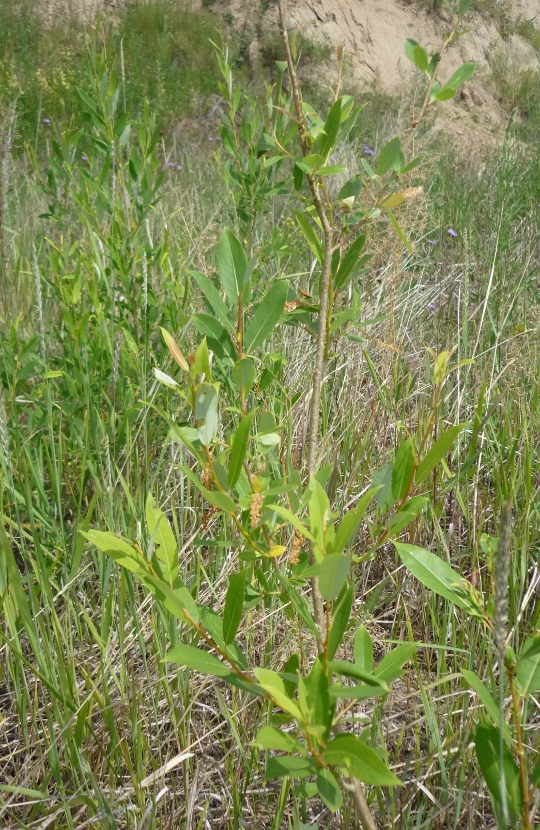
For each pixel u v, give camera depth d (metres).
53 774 0.77
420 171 1.39
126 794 0.74
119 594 0.91
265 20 5.60
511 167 2.21
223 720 0.89
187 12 5.43
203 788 0.82
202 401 0.47
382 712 0.80
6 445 1.00
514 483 1.10
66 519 1.15
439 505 1.13
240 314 0.56
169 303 1.21
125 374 1.20
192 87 4.35
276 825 0.70
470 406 1.37
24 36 4.32
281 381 1.26
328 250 0.60
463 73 0.61
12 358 1.09
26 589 1.03
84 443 1.11
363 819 0.56
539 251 2.03
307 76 5.21
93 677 0.89
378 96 5.05
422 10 6.80
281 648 0.88
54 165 1.31
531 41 7.36
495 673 0.80
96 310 1.17
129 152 1.30
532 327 1.52
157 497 1.16
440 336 1.65
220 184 2.56
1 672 0.93
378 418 1.33
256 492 0.53
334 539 0.47
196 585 0.89
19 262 1.48
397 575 1.08
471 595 0.57
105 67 1.26
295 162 0.60
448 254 2.11
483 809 0.77
